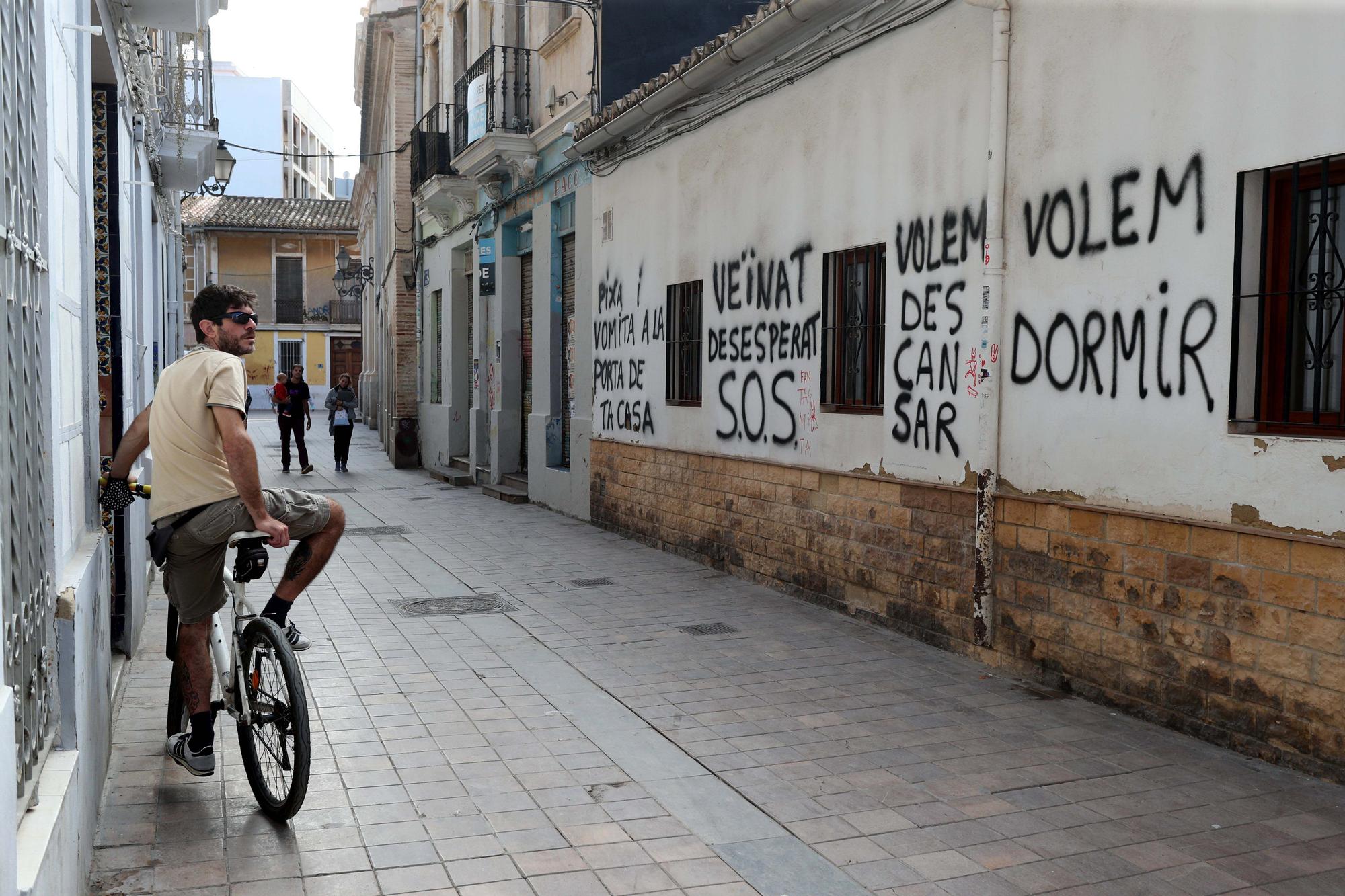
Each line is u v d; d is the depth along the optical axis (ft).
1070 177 19.79
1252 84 16.47
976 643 22.29
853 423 26.66
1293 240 16.20
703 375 34.30
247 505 13.98
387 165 91.09
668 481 36.78
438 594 29.66
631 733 18.04
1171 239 17.84
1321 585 15.47
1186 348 17.62
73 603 10.77
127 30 21.43
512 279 55.93
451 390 67.67
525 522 44.96
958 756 16.87
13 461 8.50
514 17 52.70
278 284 166.09
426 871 12.84
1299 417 16.49
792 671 21.83
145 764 16.20
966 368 22.63
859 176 26.27
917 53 24.08
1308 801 14.89
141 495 15.60
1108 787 15.49
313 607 27.91
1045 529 20.49
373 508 49.75
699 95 33.81
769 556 30.53
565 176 46.42
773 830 14.12
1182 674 17.75
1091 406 19.43
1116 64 18.80
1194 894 12.27
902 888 12.50
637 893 12.38
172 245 48.65
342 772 16.12
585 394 44.52
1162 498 18.10
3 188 7.92
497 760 16.71
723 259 32.99
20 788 8.70
